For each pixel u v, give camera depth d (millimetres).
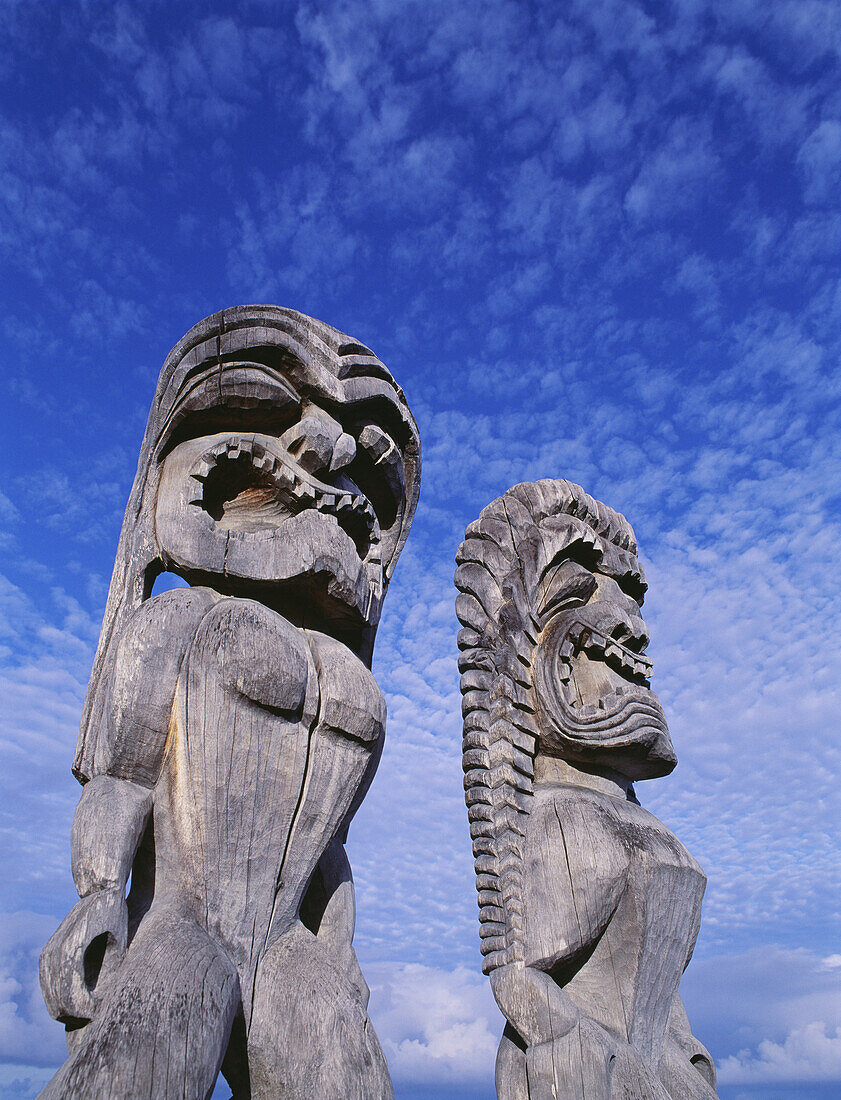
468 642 5090
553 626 5145
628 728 4844
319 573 4223
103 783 3561
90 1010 2957
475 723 4809
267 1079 3213
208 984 3076
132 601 4289
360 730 3932
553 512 5559
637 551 6070
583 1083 3824
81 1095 2629
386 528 5215
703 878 4641
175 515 4219
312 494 4430
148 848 3643
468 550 5398
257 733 3678
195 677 3684
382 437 4867
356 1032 3268
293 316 4797
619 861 4305
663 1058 4383
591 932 4203
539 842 4430
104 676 4020
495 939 4289
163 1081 2746
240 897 3502
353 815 4047
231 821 3555
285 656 3777
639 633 5293
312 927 3961
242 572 4152
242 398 4512
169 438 4578
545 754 4949
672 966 4395
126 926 3209
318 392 4617
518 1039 4242
